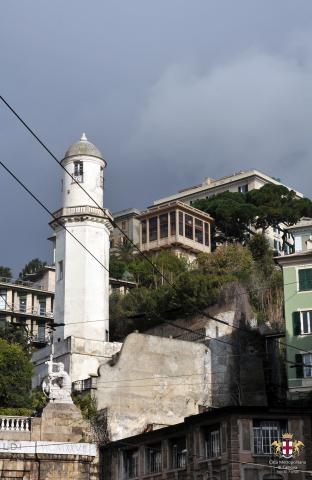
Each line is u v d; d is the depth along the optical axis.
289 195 119.75
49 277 115.69
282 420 47.19
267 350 72.25
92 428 57.28
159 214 116.00
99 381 61.19
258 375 70.31
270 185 119.75
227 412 47.22
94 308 73.50
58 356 70.69
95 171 78.06
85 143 79.12
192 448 49.44
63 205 77.50
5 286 110.94
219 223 118.50
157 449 52.69
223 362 68.94
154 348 64.44
